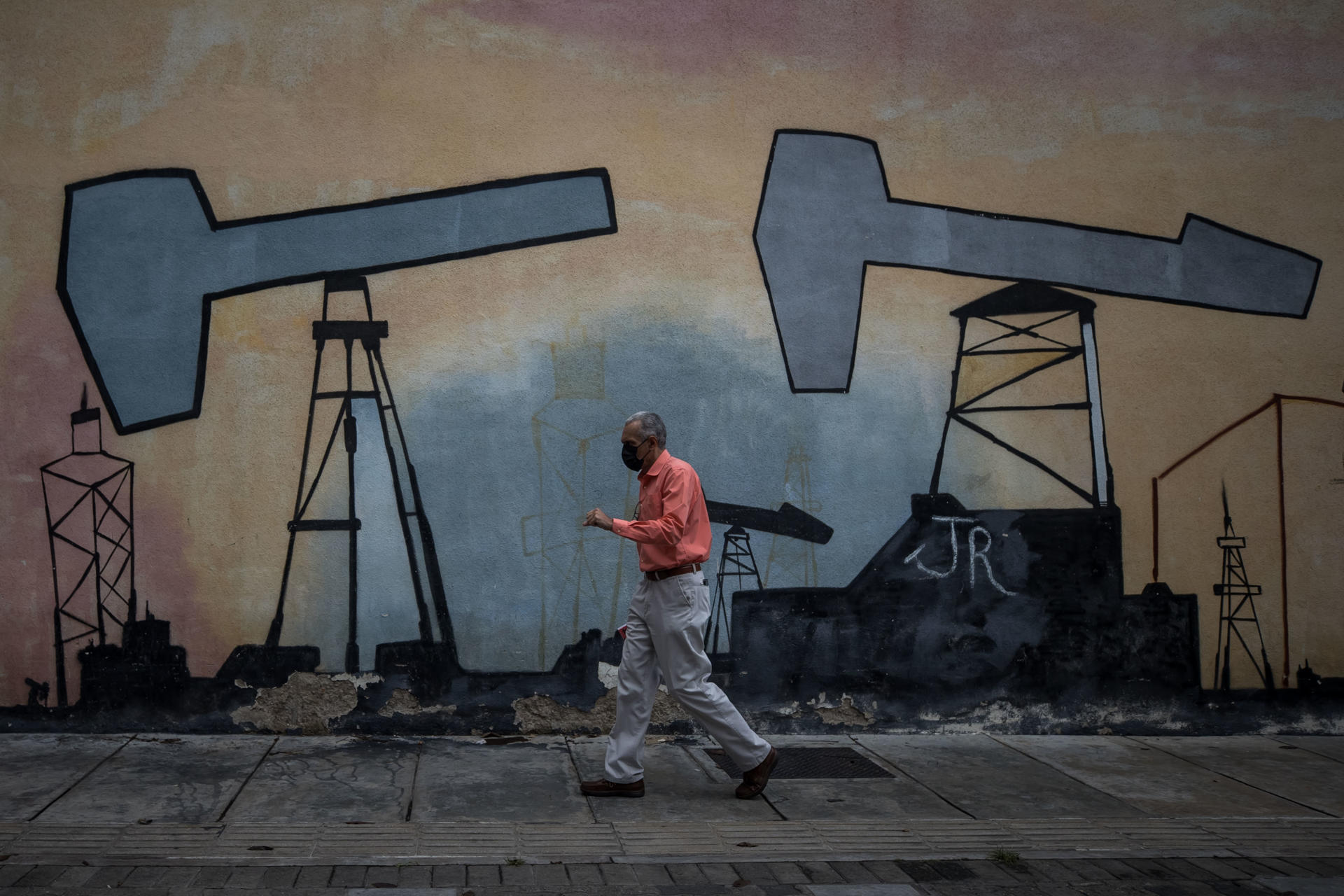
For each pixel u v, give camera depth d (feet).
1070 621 20.81
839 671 20.27
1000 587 20.70
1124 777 18.07
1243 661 21.07
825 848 14.33
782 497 20.26
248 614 18.92
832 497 20.39
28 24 18.92
